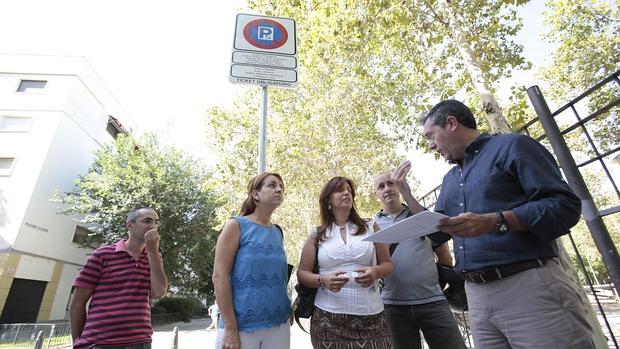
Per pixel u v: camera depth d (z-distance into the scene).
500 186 2.01
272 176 2.82
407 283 3.10
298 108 14.01
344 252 2.61
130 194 19.25
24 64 21.09
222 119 15.80
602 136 7.83
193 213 21.59
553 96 13.80
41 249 18.72
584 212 2.81
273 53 3.43
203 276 25.06
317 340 2.46
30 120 19.89
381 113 12.02
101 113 25.22
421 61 7.12
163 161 21.44
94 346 2.76
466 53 4.81
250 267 2.38
